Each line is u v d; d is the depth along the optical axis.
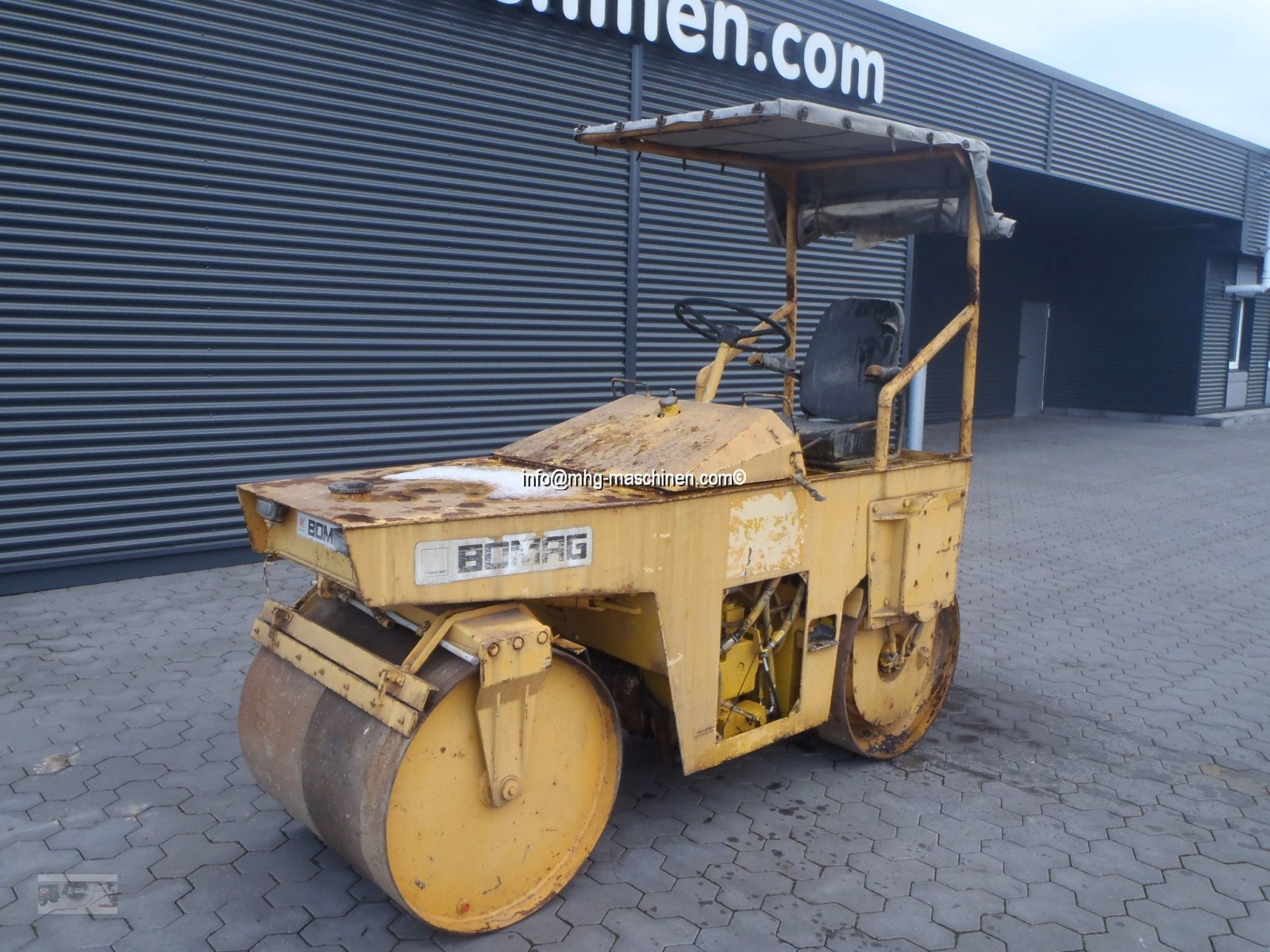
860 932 3.08
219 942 2.96
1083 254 19.58
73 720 4.45
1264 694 5.23
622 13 8.38
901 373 4.02
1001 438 16.33
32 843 3.47
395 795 2.76
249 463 6.93
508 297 8.12
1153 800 4.03
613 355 8.93
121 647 5.36
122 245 6.19
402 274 7.47
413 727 2.72
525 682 2.93
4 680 4.87
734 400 9.92
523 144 8.03
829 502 3.78
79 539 6.30
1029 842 3.67
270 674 3.34
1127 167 14.62
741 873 3.40
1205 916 3.22
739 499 3.44
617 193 8.70
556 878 3.21
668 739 3.81
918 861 3.52
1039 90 12.69
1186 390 18.48
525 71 7.96
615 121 8.62
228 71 6.45
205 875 3.31
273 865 3.38
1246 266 19.02
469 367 7.97
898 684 4.44
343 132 7.02
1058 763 4.36
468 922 2.99
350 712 2.98
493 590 2.83
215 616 5.89
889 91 10.85
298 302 6.97
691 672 3.38
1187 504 10.77
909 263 11.44
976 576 7.63
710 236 9.49
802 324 10.48
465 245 7.80
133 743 4.25
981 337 18.55
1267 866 3.54
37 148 5.82
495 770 2.93
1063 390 20.19
